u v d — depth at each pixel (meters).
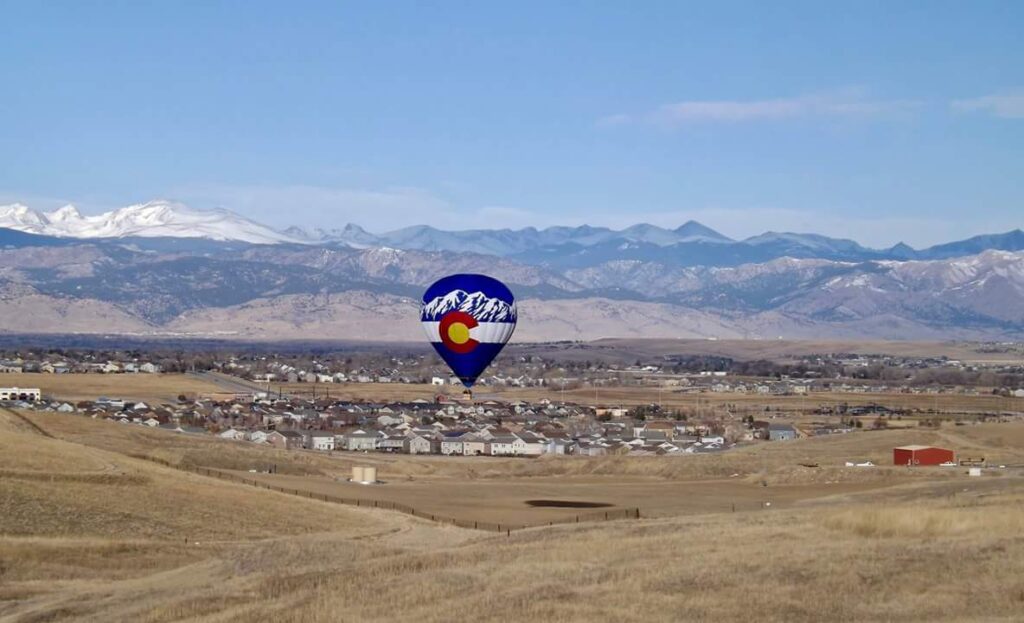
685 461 155.38
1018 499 72.62
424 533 84.31
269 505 92.88
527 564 51.78
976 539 50.66
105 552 71.62
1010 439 171.00
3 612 55.81
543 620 40.94
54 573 66.62
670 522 69.31
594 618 40.81
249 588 53.94
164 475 100.06
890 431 184.00
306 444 199.75
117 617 51.16
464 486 128.25
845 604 40.91
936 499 81.44
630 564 49.81
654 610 41.47
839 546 50.75
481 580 48.66
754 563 47.81
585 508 105.62
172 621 49.00
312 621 43.84
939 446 165.00
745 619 39.84
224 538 79.62
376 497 111.69
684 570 47.31
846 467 139.00
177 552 73.31
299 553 67.94
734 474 147.62
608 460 160.12
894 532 54.75
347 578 52.84
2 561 67.81
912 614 39.50
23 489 87.06
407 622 42.25
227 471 132.12
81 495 87.50
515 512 102.38
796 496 115.19
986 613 39.22
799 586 43.56
